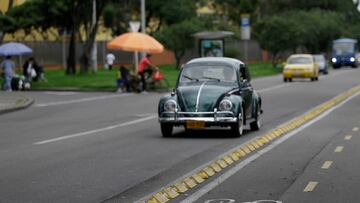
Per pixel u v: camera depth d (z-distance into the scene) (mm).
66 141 30438
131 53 123375
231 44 136125
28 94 64688
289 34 127125
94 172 21906
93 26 89562
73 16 89688
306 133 32719
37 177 21078
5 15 91625
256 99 34406
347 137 30812
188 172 21766
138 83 66562
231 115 30703
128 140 30562
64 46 113062
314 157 24797
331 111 44781
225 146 28125
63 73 96312
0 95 61781
